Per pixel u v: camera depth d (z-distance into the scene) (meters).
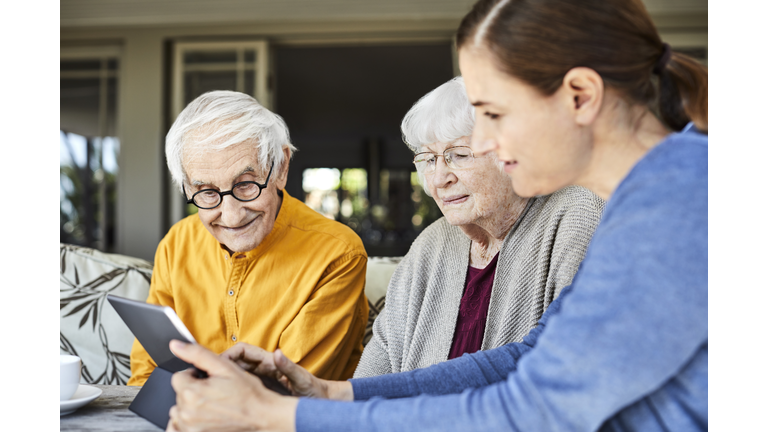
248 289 1.20
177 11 4.57
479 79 0.56
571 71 0.53
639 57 0.54
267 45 4.59
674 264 0.46
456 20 4.48
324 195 15.09
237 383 0.58
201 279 1.26
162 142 4.58
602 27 0.53
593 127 0.56
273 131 1.13
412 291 1.16
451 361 0.80
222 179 1.07
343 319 1.18
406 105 10.66
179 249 1.29
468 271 1.12
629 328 0.46
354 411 0.55
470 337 1.07
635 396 0.46
